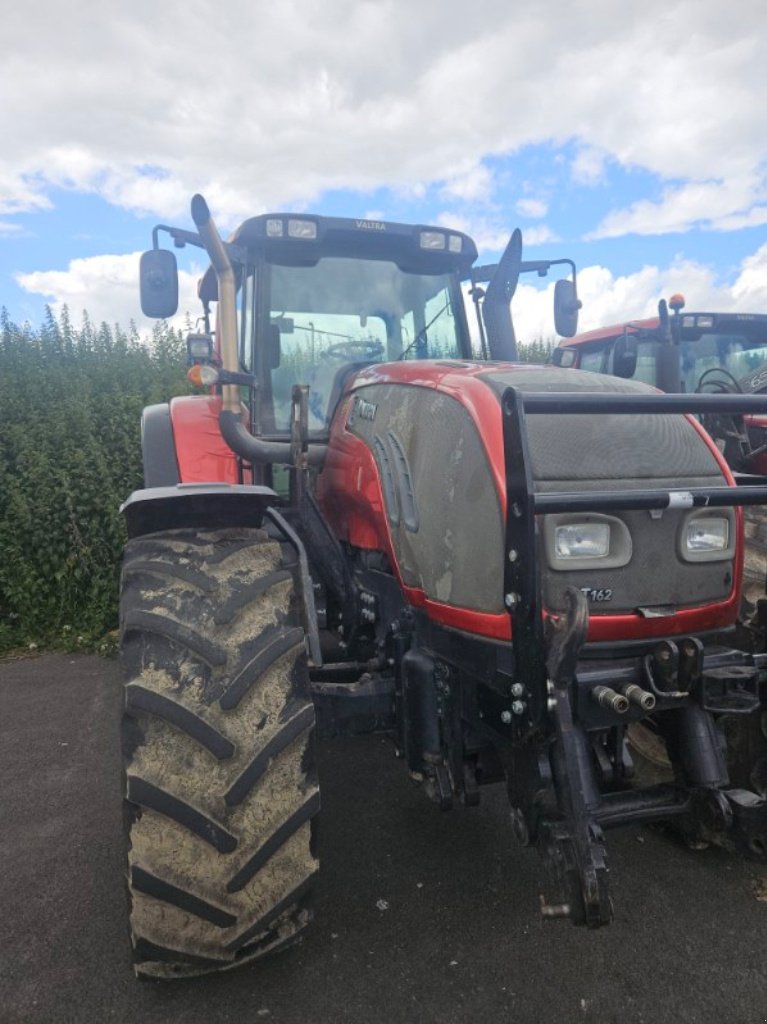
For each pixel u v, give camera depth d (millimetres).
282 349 3783
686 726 2279
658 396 2092
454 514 2344
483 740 2457
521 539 2004
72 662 5785
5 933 2545
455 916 2574
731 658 2309
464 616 2303
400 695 2635
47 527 6414
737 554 2373
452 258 4016
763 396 2137
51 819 3338
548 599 2148
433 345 4062
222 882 2029
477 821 3189
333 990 2248
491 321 4148
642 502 2045
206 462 3725
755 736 2590
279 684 2131
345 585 3203
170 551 2303
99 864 2965
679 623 2266
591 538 2172
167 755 2020
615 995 2207
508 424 2023
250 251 3801
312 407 3762
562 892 1952
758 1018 2115
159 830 2014
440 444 2457
